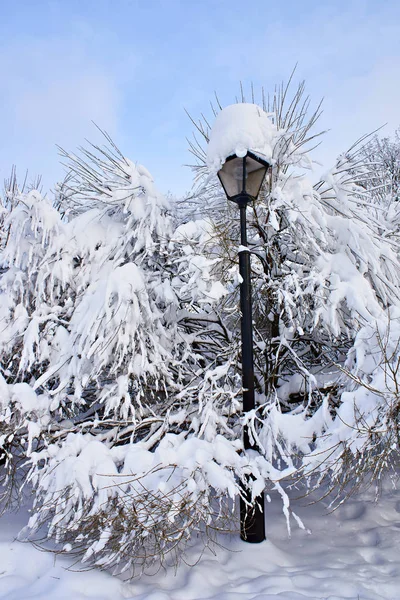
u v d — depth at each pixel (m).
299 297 4.17
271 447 3.17
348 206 4.40
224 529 3.01
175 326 4.51
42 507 3.04
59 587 2.61
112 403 3.63
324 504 4.38
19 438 3.87
